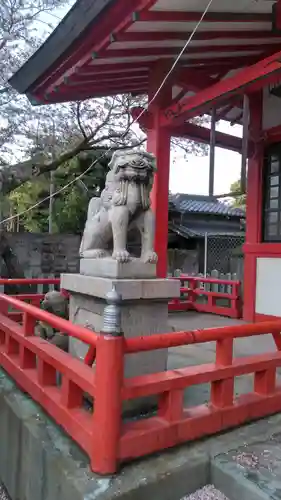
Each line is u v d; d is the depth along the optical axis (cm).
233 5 369
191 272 1366
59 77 477
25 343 304
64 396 235
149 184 297
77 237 993
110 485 184
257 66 360
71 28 381
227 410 243
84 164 1265
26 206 1456
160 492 192
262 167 632
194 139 593
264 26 418
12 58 1074
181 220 1491
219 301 873
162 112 498
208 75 534
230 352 254
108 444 192
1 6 1044
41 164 1088
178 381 221
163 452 214
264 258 625
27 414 268
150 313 286
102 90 558
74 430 215
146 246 295
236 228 1575
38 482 225
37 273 942
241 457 213
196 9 362
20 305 322
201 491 204
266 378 270
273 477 194
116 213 285
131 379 213
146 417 265
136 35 378
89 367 227
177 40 411
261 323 272
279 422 256
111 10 343
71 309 336
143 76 547
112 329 196
